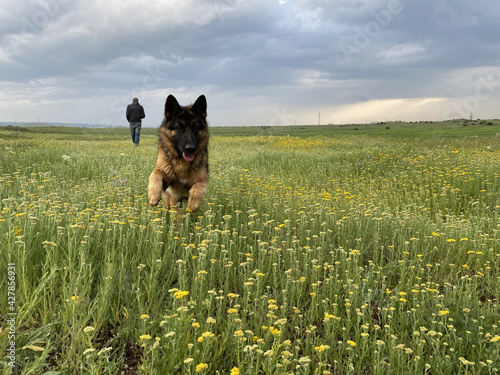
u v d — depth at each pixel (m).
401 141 20.17
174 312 2.46
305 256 3.69
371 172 10.29
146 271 3.11
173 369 2.02
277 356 2.25
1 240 3.01
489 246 4.53
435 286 3.45
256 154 13.58
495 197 7.14
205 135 5.27
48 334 2.27
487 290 3.50
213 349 2.38
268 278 3.52
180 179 5.08
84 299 2.53
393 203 6.70
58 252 3.08
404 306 3.22
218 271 3.52
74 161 9.23
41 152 10.01
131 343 2.48
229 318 2.49
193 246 3.46
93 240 3.51
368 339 2.61
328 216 5.23
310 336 2.60
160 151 5.13
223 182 7.42
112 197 5.30
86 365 2.12
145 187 6.63
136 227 3.92
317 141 21.45
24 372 1.92
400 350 2.42
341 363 2.43
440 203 6.77
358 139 23.98
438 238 4.54
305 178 9.23
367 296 3.13
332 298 3.14
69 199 5.17
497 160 10.23
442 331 2.78
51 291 2.61
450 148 14.80
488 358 2.41
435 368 2.36
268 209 5.55
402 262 3.63
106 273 2.88
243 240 4.30
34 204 4.09
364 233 4.64
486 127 38.66
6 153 8.99
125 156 11.10
